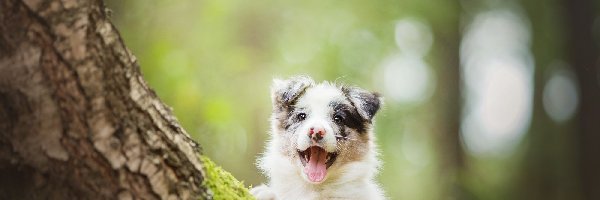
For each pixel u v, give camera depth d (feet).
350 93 22.49
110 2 39.52
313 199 20.62
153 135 11.84
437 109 66.90
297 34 58.39
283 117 22.21
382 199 22.11
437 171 65.92
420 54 66.80
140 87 11.70
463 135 67.56
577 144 59.67
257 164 22.86
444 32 64.13
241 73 49.70
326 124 20.85
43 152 11.03
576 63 59.36
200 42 44.65
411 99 68.80
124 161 11.40
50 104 10.83
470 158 70.95
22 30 10.60
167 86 38.09
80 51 10.80
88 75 10.91
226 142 44.78
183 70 39.04
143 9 41.01
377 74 64.34
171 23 42.93
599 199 57.57
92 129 11.07
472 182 64.03
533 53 67.67
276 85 22.95
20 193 11.26
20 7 10.57
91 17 10.88
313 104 21.94
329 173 20.90
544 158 69.00
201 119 39.42
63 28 10.70
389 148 65.77
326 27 59.52
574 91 65.36
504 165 74.90
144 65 38.14
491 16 67.92
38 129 10.91
